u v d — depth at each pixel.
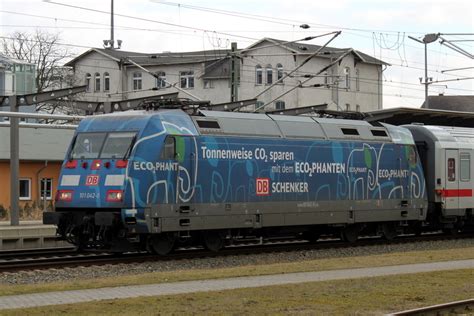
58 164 50.34
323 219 26.98
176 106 24.20
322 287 15.91
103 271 20.50
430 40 43.44
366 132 28.70
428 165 31.30
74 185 23.33
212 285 16.45
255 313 12.80
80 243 23.69
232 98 38.62
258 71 74.50
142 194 22.36
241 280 17.36
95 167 23.00
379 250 26.88
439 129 31.84
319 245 27.52
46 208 46.97
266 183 25.41
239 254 24.75
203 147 23.75
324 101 73.56
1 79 68.31
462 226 33.09
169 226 22.95
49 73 80.06
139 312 12.77
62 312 12.72
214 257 23.84
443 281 16.89
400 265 20.59
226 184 24.31
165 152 22.83
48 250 26.42
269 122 25.97
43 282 18.66
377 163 28.73
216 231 25.02
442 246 28.73
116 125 23.23
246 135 25.00
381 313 12.99
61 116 30.61
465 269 19.20
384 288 15.80
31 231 29.45
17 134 32.16
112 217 22.17
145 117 22.94
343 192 27.59
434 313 13.15
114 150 22.83
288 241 30.47
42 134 48.75
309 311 13.08
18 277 19.27
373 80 78.88
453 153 31.56
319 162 26.95
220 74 76.38
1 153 46.66
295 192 26.22
